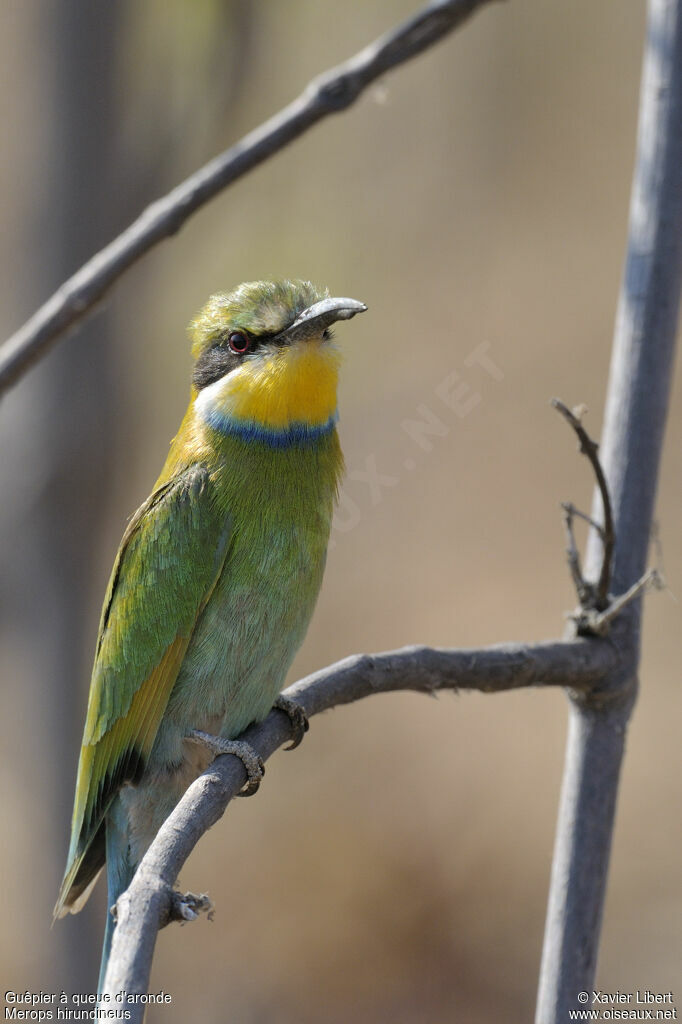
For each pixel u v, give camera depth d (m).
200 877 13.98
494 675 5.38
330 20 14.23
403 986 13.20
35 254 9.57
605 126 20.67
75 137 9.35
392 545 17.56
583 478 18.12
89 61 9.29
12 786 12.07
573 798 5.52
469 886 13.95
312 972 13.28
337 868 14.04
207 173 6.00
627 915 13.54
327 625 16.56
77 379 9.45
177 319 12.22
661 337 5.67
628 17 20.94
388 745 15.30
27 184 9.83
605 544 5.39
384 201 17.19
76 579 9.65
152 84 9.69
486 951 13.40
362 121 17.11
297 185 14.96
